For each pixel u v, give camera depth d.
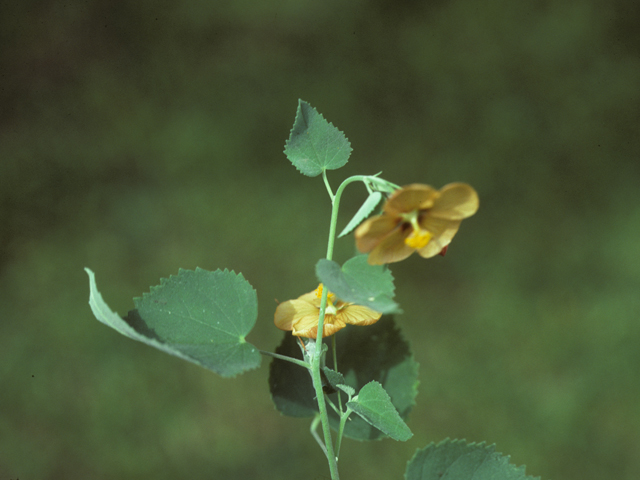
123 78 1.29
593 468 0.73
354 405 0.34
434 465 0.35
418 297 0.94
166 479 0.73
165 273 0.95
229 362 0.34
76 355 0.85
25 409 0.79
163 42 1.37
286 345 0.36
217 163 1.13
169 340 0.34
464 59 1.33
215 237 1.01
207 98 1.25
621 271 0.96
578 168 1.13
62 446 0.76
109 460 0.74
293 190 1.08
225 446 0.76
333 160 0.35
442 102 1.25
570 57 1.31
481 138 1.19
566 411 0.78
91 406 0.80
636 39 1.34
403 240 0.33
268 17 1.43
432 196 0.32
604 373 0.82
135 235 1.02
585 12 1.39
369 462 0.73
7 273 0.97
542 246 1.01
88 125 1.20
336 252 0.97
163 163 1.13
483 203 1.09
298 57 1.35
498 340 0.88
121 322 0.33
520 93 1.26
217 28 1.40
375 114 1.23
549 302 0.93
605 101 1.23
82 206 1.06
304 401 0.36
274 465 0.73
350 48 1.36
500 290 0.95
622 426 0.76
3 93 1.25
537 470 0.73
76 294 0.93
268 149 1.15
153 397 0.81
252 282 0.93
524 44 1.35
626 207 1.06
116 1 1.42
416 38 1.37
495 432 0.76
